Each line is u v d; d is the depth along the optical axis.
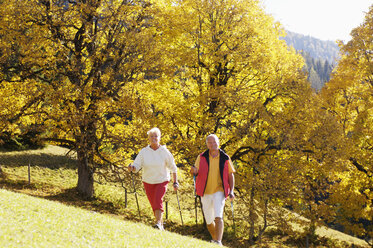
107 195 25.30
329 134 20.08
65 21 19.48
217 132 22.45
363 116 23.22
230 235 22.12
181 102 20.67
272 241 23.55
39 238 4.41
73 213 6.52
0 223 4.61
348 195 23.09
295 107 21.38
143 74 20.88
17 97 20.59
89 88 19.61
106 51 20.86
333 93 25.27
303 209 20.84
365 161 22.50
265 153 20.78
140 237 5.65
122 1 21.53
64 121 19.59
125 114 21.50
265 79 21.42
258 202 20.55
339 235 34.56
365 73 23.97
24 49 18.97
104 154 23.77
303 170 19.92
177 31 21.05
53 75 20.73
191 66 21.22
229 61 21.06
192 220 25.20
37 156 32.41
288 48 23.55
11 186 23.08
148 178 7.17
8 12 18.67
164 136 20.83
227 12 20.53
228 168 7.04
